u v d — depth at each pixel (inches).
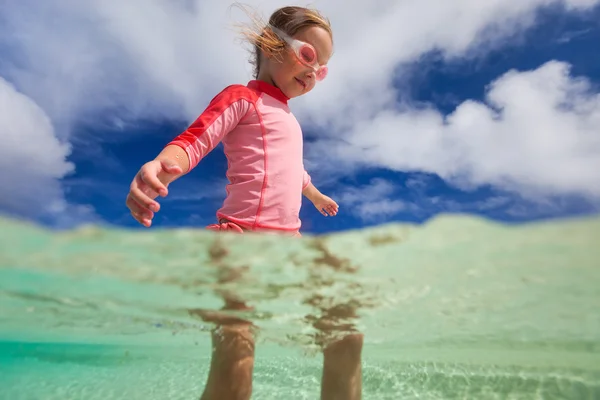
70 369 140.7
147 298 88.7
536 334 114.0
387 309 93.8
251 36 108.0
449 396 121.1
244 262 72.7
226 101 92.0
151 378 132.0
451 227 65.3
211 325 100.4
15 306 96.5
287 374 131.3
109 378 131.3
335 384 96.5
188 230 66.4
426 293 84.9
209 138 86.7
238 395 90.3
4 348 144.9
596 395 120.3
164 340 129.8
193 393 118.8
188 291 84.8
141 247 66.3
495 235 64.4
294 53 100.3
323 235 67.3
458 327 109.8
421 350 136.3
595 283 77.8
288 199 91.1
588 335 111.3
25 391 121.7
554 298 86.6
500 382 130.0
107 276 76.7
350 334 102.5
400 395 121.6
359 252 70.2
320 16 109.6
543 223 63.2
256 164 90.3
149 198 69.1
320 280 78.9
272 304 89.2
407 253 69.5
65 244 64.7
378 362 142.5
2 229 60.0
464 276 77.2
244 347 95.9
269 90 101.0
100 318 106.3
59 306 96.6
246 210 87.1
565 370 137.0
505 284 80.1
